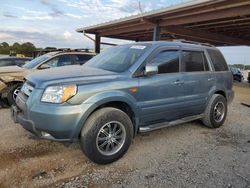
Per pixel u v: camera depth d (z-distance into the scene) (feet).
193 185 9.66
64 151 12.57
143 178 10.14
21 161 11.34
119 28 53.36
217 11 33.94
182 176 10.36
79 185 9.52
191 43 16.58
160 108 13.52
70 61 25.93
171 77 13.94
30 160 11.48
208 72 16.66
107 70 12.96
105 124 11.18
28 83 11.96
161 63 13.73
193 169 11.02
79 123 10.51
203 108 16.62
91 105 10.69
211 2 30.48
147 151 12.96
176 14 37.60
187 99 15.05
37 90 10.76
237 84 65.98
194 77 15.40
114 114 11.41
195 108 15.92
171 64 14.30
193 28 50.70
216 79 17.25
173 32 46.42
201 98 16.12
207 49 17.20
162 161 11.79
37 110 10.39
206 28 50.57
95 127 10.86
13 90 21.70
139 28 48.55
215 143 14.44
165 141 14.55
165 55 14.03
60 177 10.08
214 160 12.03
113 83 11.56
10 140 13.80
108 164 11.41
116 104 12.21
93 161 11.13
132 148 13.33
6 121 17.47
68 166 11.04
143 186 9.52
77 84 10.64
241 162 11.86
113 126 11.62
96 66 14.24
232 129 17.46
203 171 10.85
